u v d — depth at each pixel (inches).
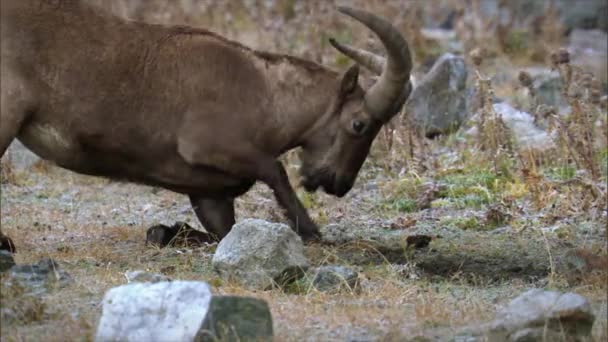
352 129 674.8
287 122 673.6
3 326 510.6
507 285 608.4
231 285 581.3
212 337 478.6
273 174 673.6
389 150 904.3
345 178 686.5
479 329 516.1
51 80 629.0
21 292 523.8
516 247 693.9
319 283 577.9
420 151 915.4
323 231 740.7
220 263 589.3
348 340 502.6
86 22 640.4
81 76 633.6
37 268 579.2
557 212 764.0
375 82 678.5
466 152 915.4
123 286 496.1
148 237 695.7
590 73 898.1
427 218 786.8
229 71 658.8
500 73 1253.1
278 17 1316.4
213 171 665.6
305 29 1261.1
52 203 855.1
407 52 652.1
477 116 957.8
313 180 689.0
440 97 1011.9
